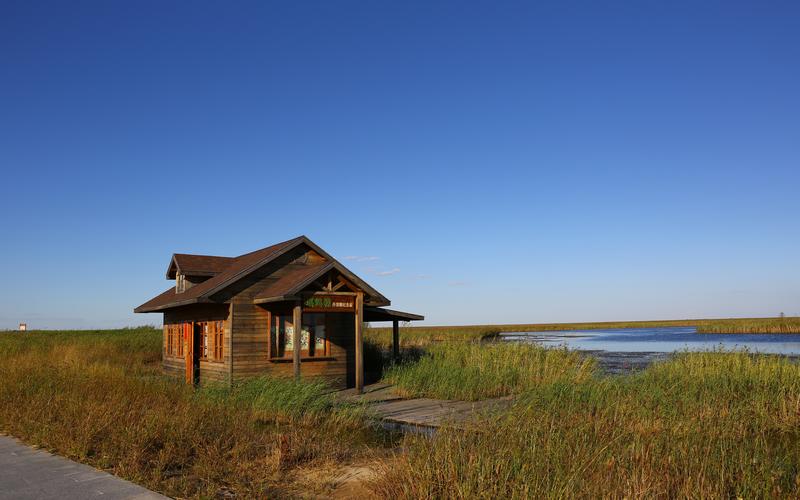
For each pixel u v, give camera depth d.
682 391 14.13
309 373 20.34
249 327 19.53
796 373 15.91
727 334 72.44
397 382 20.19
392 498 6.86
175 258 24.52
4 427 11.54
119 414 11.02
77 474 8.16
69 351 30.44
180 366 23.30
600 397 12.55
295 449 9.57
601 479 6.48
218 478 8.20
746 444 8.08
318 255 21.34
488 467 6.60
